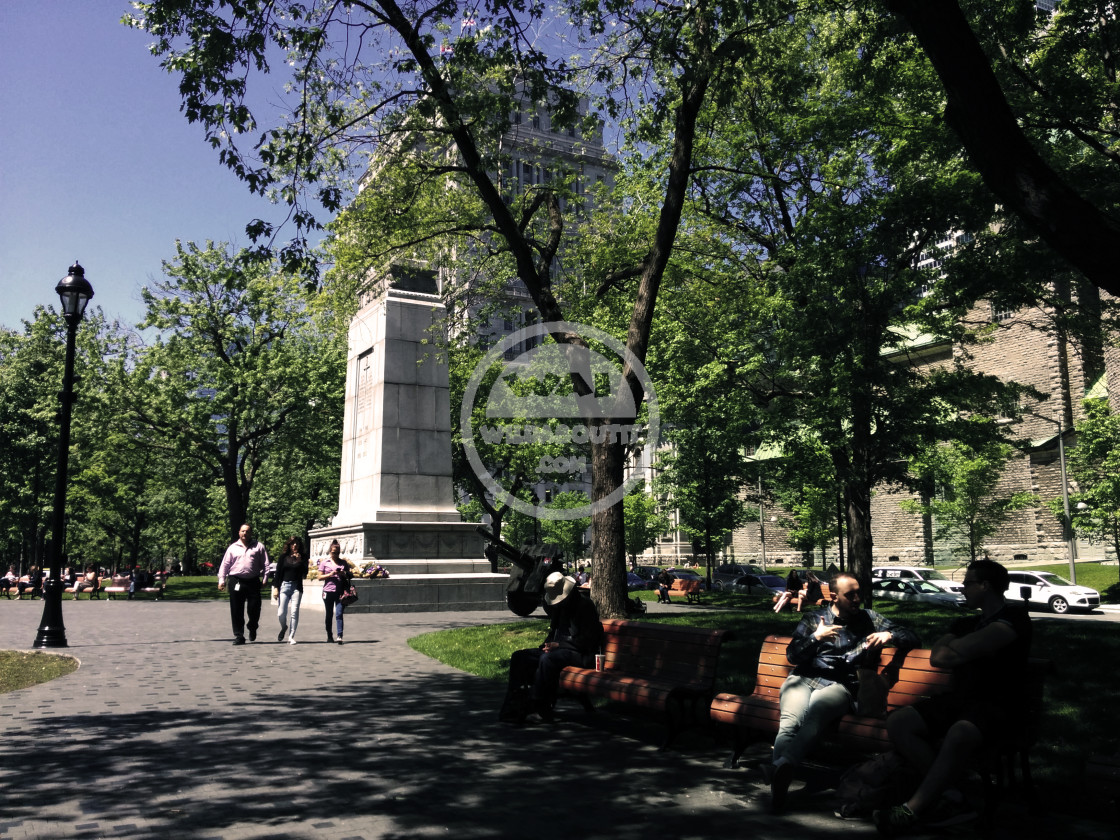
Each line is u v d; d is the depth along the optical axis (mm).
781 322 23391
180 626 19297
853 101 19938
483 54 12109
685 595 32750
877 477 23703
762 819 5180
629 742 7375
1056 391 53625
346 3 11750
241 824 4949
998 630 4957
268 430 39000
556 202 16656
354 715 8484
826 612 5879
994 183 6918
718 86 13273
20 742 7172
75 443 43250
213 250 38375
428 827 4941
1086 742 6758
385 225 17312
